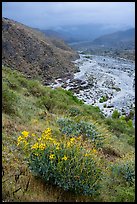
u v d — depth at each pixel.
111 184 7.14
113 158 10.25
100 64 82.62
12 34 60.16
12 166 6.33
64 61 70.94
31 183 5.81
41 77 53.75
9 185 5.54
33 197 5.41
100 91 44.69
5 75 17.00
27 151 6.96
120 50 148.88
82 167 5.94
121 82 53.94
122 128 18.39
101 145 10.77
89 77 57.59
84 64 79.56
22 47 60.06
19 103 12.16
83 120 13.36
